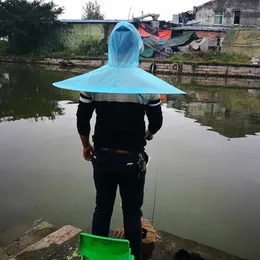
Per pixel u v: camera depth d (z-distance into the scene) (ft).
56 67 96.37
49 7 106.63
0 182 17.16
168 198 15.70
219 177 18.42
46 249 9.28
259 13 100.42
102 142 6.53
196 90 59.98
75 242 9.43
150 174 18.66
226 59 85.15
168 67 83.71
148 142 25.45
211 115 38.19
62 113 36.68
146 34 95.76
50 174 18.30
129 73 6.14
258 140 27.17
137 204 6.93
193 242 9.67
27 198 15.52
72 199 15.47
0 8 106.22
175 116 36.96
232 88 63.52
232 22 102.32
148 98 6.38
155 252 9.10
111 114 6.37
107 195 6.97
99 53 101.96
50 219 13.69
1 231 12.74
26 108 39.42
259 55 86.63
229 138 27.55
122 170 6.48
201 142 25.99
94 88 5.68
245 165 20.61
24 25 107.24
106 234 7.24
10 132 27.63
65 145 23.89
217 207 14.92
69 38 108.99
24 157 21.09
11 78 69.46
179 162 20.84
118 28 6.42
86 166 19.63
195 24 104.73
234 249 11.71
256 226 13.44
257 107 44.39
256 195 16.29
